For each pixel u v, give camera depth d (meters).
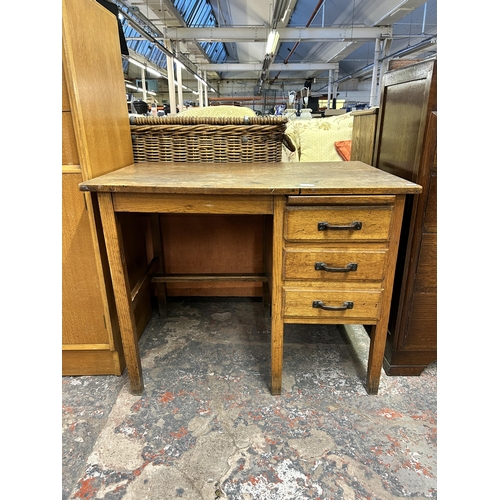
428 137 1.21
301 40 6.89
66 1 1.10
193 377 1.49
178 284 2.15
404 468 1.07
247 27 6.76
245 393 1.39
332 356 1.64
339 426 1.23
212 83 16.62
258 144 1.78
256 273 1.94
